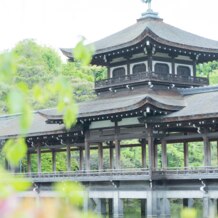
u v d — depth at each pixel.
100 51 67.94
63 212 4.44
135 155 104.25
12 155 5.07
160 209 58.47
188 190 56.94
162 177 58.16
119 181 61.53
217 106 55.38
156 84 65.25
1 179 4.70
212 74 141.00
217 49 69.06
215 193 54.62
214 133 55.72
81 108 66.69
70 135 69.75
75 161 105.31
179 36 69.94
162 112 58.34
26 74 122.88
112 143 74.25
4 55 5.29
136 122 61.19
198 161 104.62
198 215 61.19
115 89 68.31
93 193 64.50
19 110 4.81
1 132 79.12
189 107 59.25
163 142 60.72
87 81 127.19
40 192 71.81
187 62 68.94
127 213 73.06
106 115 61.69
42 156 101.00
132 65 67.94
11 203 4.34
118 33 73.56
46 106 109.31
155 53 66.00
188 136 58.06
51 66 154.25
